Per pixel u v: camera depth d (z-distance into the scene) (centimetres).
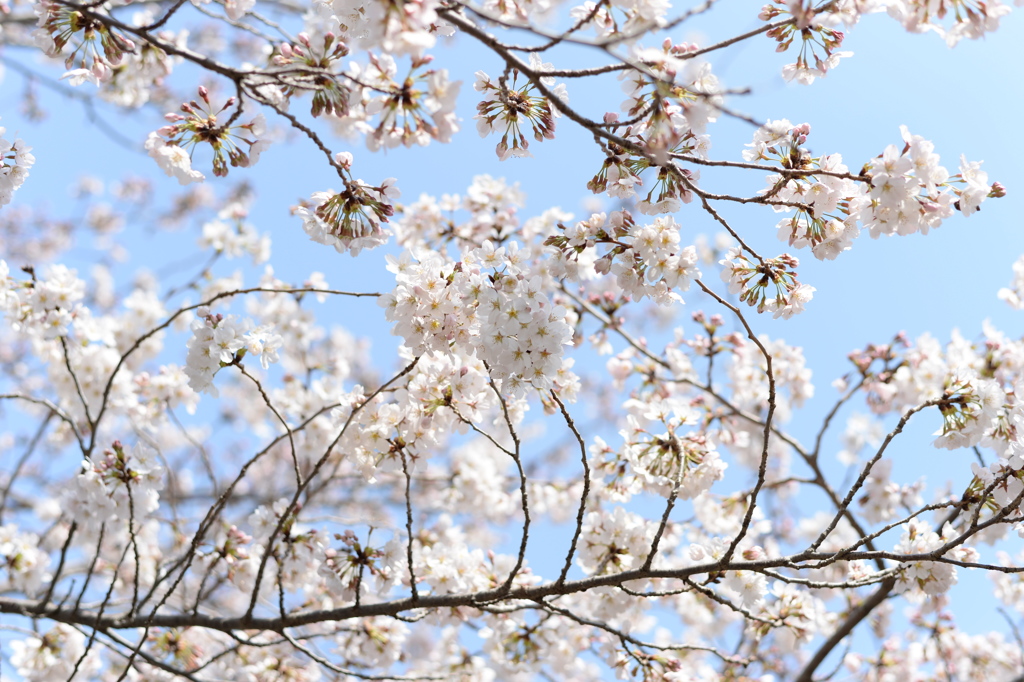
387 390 399
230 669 518
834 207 330
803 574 607
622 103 300
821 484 595
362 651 489
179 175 317
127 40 327
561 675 601
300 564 424
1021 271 578
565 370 414
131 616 431
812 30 311
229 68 276
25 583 515
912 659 672
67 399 565
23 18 526
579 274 422
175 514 514
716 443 563
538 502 677
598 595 461
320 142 305
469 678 548
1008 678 684
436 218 571
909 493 628
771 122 333
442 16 252
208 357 348
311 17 351
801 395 653
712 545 419
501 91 327
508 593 390
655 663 412
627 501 446
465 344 344
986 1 275
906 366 620
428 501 966
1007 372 562
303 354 658
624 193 338
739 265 361
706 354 575
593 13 271
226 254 686
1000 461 347
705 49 281
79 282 462
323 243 326
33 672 491
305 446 673
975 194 304
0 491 502
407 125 296
